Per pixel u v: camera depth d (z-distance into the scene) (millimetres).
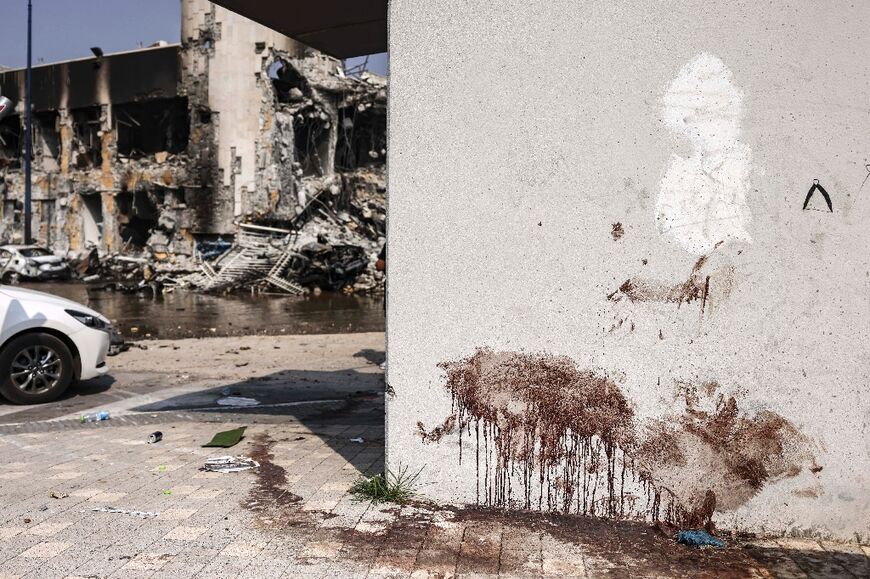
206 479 4820
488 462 4273
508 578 3338
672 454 4035
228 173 38594
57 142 44875
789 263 3900
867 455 3857
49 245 43750
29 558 3477
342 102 41531
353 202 41469
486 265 4230
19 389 7840
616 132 4062
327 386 9188
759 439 3941
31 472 5012
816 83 3859
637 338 4062
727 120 3941
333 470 5039
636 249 4055
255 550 3604
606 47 4059
